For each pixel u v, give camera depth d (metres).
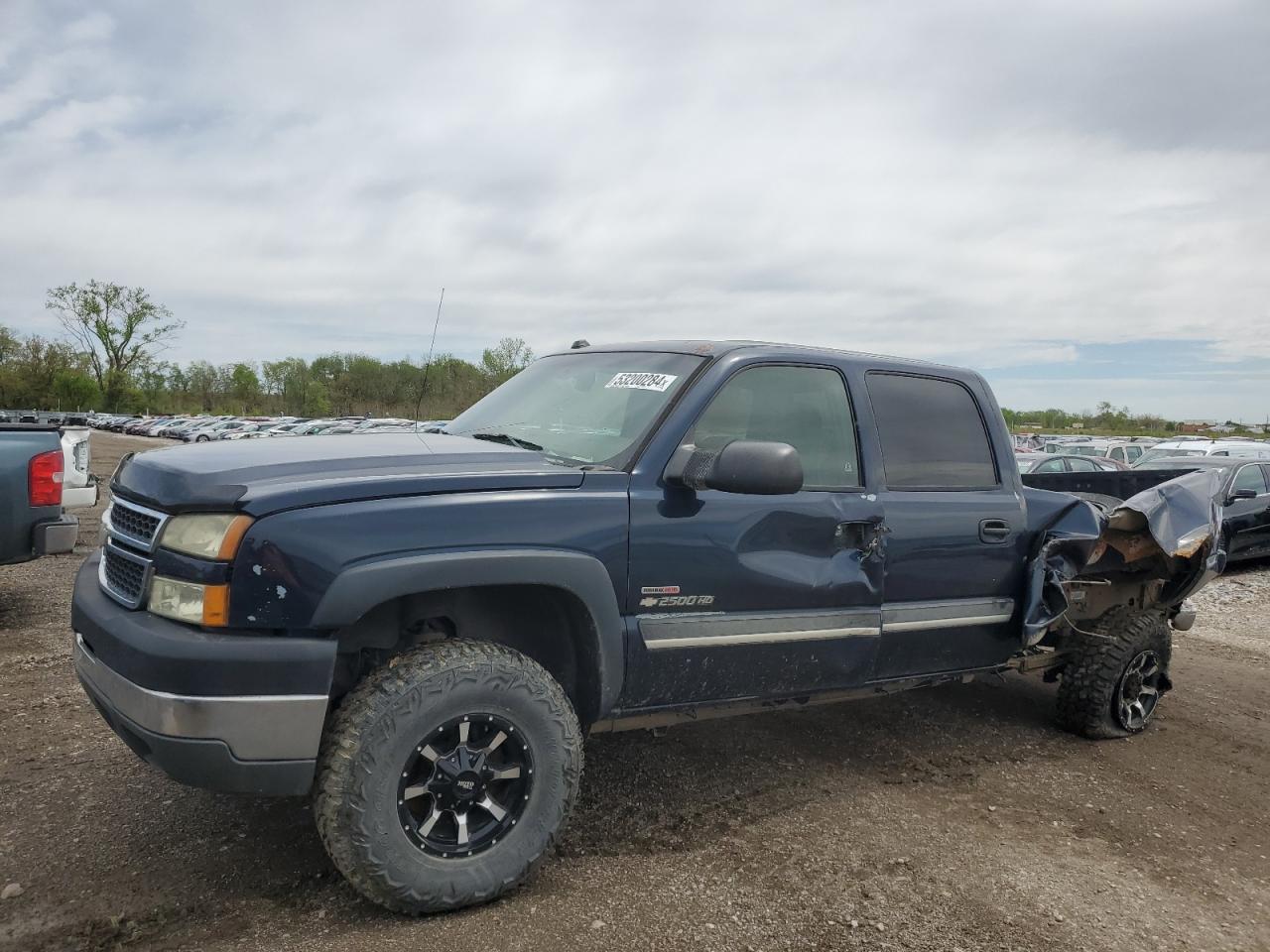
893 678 3.92
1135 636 4.73
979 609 4.05
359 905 2.74
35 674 4.96
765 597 3.34
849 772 4.13
